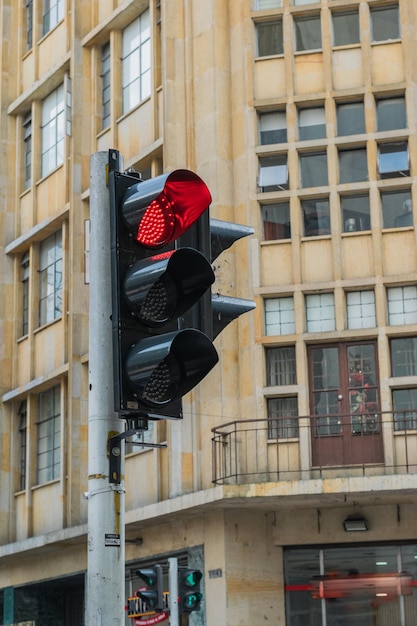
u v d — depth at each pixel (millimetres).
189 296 6703
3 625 31234
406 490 21312
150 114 27312
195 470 23750
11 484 30766
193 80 25844
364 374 23109
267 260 23969
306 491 21547
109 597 6871
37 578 30000
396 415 22688
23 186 32750
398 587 22922
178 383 6629
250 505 22781
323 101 24438
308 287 23516
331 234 23750
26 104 32750
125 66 28891
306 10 24859
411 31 24406
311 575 23375
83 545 28281
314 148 24234
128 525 25250
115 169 7203
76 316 28844
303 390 23047
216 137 24891
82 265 29156
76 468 28156
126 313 6586
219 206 24531
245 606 22969
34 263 31375
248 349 23625
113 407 7027
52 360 29891
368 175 23875
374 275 23391
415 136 23844
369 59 24344
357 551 23328
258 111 24812
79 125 29781
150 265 6477
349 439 22844
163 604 17609
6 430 31141
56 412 29781
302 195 24031
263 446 22938
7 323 31781
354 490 21359
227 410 23531
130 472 26078
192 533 24281
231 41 25547
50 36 32062
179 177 6730
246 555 23281
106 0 29922
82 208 29453
